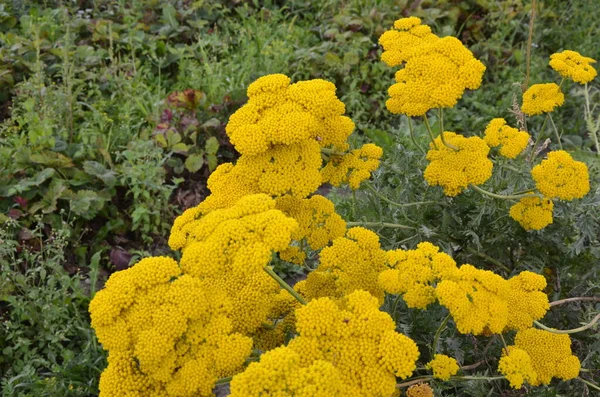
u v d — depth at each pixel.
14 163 1.45
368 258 0.96
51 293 1.26
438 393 0.99
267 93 0.96
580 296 1.12
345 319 0.86
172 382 0.87
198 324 0.88
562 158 1.02
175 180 1.48
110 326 0.88
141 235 1.47
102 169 1.47
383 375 0.85
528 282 0.96
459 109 1.81
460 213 1.14
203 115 1.64
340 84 1.84
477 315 0.90
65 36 1.64
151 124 1.62
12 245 1.31
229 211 0.91
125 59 1.75
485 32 2.10
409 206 1.14
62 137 1.52
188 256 0.89
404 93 1.01
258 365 0.83
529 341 0.95
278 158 0.96
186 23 2.02
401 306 1.08
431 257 0.93
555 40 2.02
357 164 1.03
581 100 1.77
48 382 1.17
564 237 1.16
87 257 1.44
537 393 1.02
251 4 2.17
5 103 1.67
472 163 1.04
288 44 1.89
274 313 0.98
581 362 1.09
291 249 1.00
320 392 0.81
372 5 2.08
